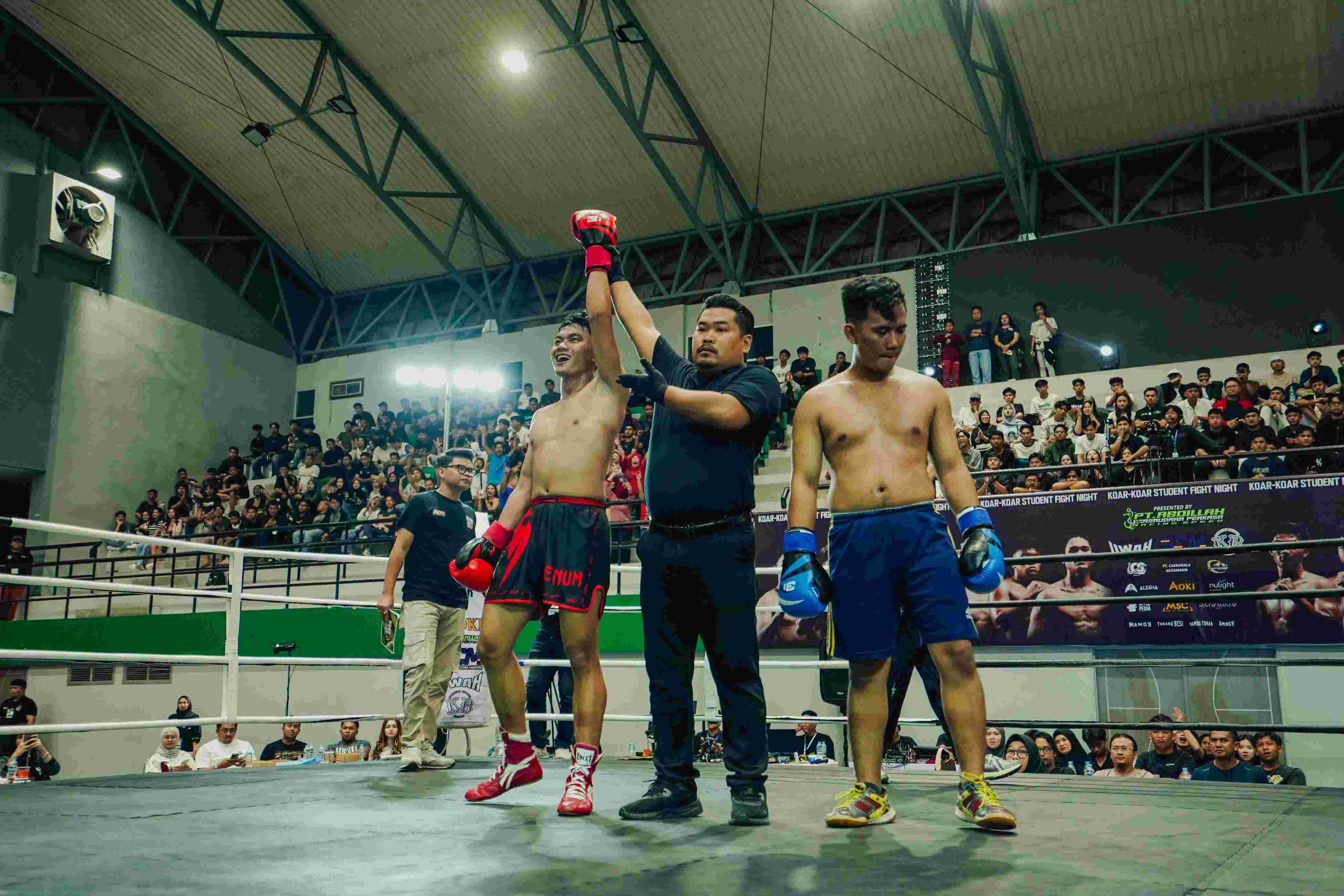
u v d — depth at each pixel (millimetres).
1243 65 14211
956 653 2600
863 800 2611
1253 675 9781
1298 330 13719
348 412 20250
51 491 16672
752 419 2732
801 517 2670
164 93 17734
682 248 18766
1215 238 14383
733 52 15281
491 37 15633
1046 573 10375
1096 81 14773
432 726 4473
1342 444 10648
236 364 19859
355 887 1769
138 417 18047
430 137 17641
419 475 15398
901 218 17234
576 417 3174
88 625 14156
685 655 2850
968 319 15578
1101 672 10250
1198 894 1714
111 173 17703
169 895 1675
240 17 15883
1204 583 9727
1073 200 16266
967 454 12641
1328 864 1997
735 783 2676
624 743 11773
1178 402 12539
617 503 8719
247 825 2553
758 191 17562
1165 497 9953
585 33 15344
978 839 2359
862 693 2697
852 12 14289
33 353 16734
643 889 1779
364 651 12656
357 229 19938
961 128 15820
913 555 2656
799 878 1887
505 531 3213
